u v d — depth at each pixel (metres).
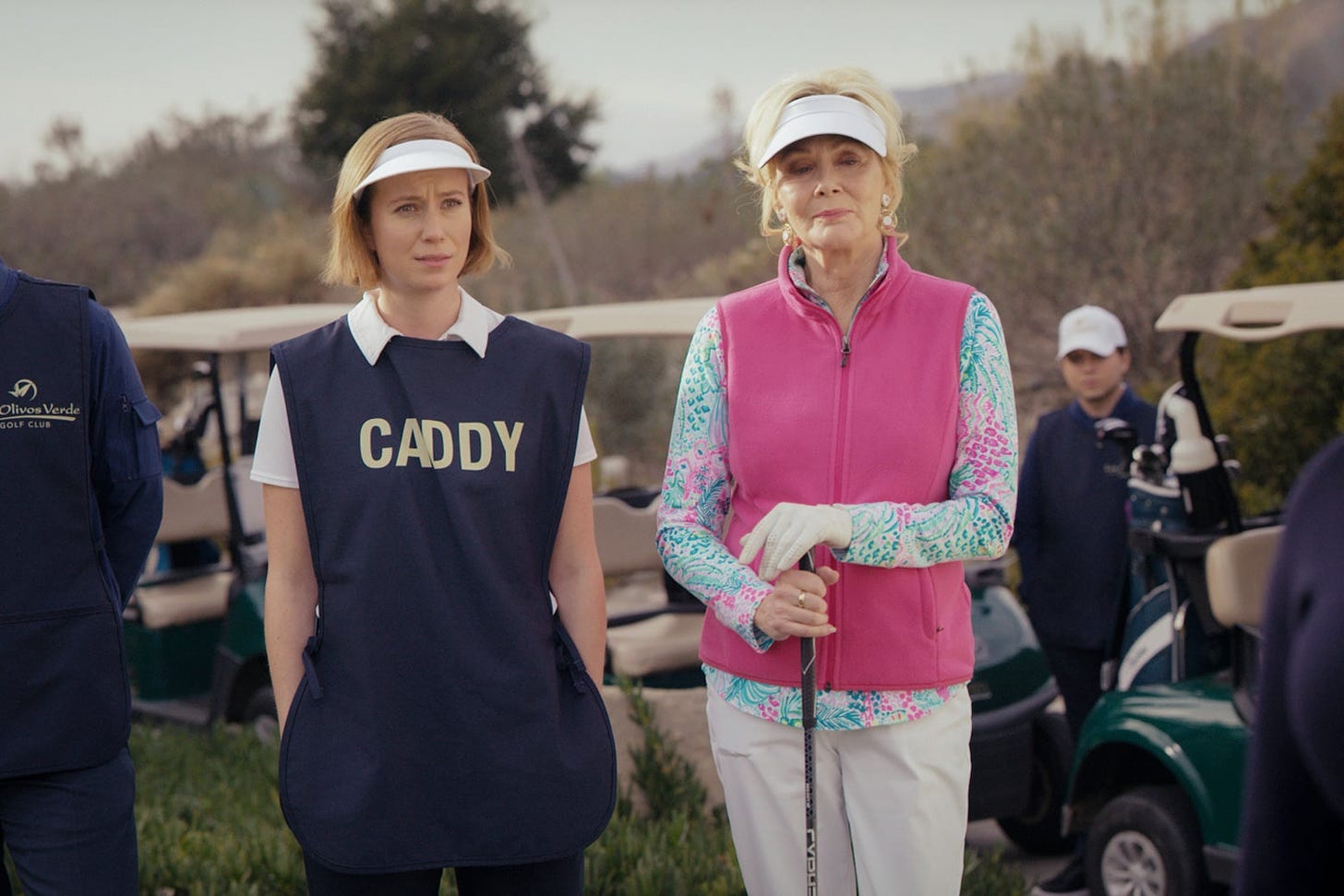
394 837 2.26
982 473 2.44
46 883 2.53
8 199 28.95
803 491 2.46
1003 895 3.75
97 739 2.54
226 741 5.38
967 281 10.66
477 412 2.31
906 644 2.42
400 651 2.28
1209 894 3.69
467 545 2.28
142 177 29.50
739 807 2.54
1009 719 4.35
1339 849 1.15
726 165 18.39
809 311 2.48
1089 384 4.58
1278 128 10.55
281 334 5.75
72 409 2.51
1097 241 10.32
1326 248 7.74
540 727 2.30
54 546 2.50
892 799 2.44
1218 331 3.73
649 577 6.09
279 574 2.37
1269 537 3.82
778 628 2.36
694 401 2.59
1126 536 4.47
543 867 2.34
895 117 2.50
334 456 2.29
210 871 3.64
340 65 21.73
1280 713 1.16
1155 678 4.09
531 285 16.12
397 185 2.29
